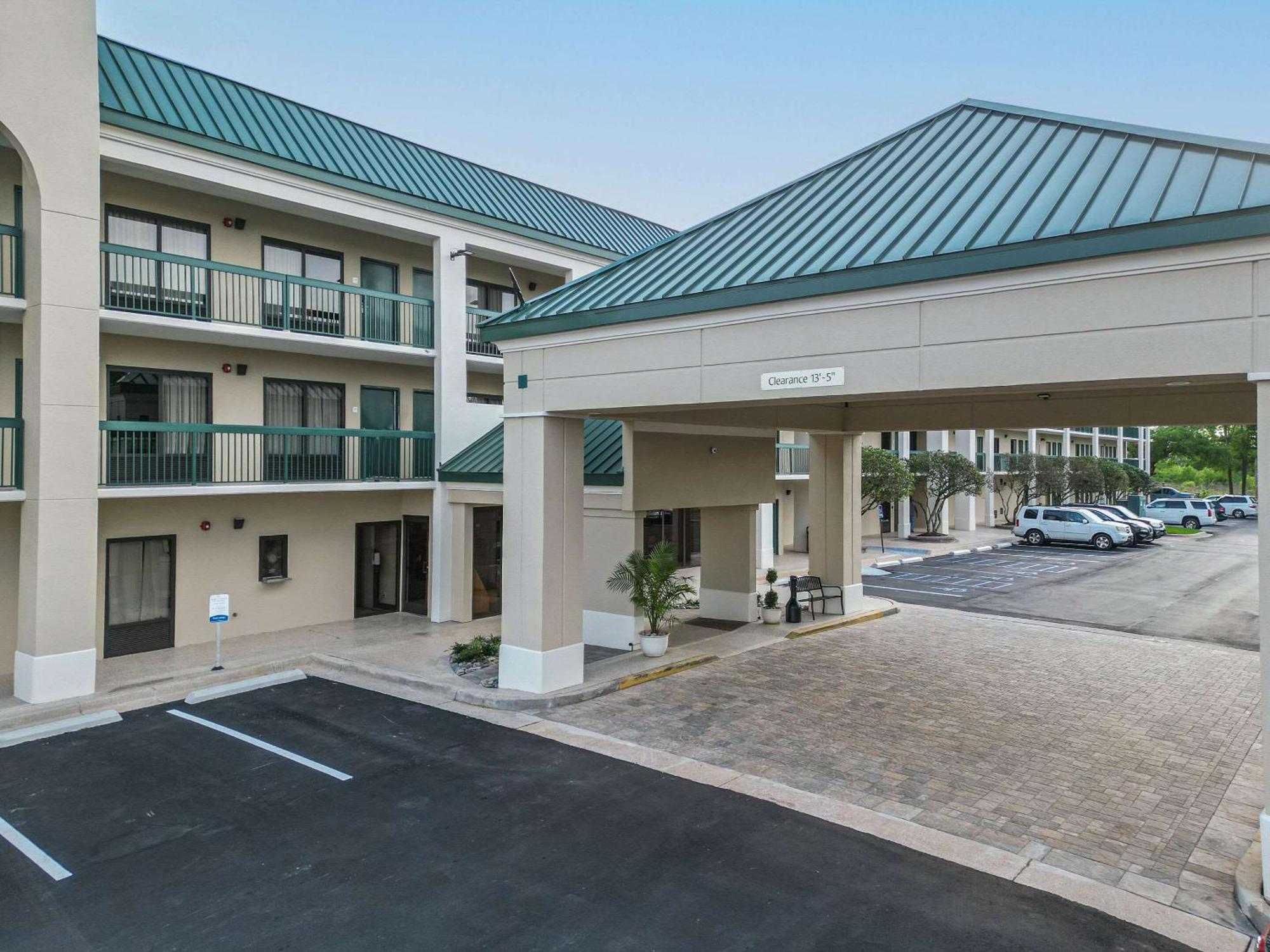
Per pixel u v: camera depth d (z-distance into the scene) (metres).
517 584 12.22
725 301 9.69
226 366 15.91
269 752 9.88
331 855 7.29
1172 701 11.96
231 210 15.92
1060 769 9.30
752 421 14.74
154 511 14.91
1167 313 6.90
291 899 6.56
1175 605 20.56
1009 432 46.66
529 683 12.02
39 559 11.43
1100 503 48.03
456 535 17.67
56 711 11.23
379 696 12.30
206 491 14.04
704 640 15.75
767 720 11.07
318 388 17.53
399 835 7.66
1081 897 6.57
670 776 9.09
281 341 15.48
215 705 11.85
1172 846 7.44
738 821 7.96
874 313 8.63
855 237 9.53
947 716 11.23
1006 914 6.32
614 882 6.80
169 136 13.98
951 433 41.09
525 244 19.70
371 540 18.53
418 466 17.83
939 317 8.20
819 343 9.06
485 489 16.91
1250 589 23.48
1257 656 14.95
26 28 11.33
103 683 12.50
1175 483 80.50
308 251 17.23
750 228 11.72
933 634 16.77
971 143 11.03
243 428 14.54
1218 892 6.65
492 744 10.16
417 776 9.12
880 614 18.69
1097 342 7.25
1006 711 11.47
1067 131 10.14
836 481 18.48
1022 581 24.92
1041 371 7.55
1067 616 19.03
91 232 11.96
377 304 18.11
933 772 9.20
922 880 6.83
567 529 12.30
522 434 12.23
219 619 13.47
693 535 24.92
